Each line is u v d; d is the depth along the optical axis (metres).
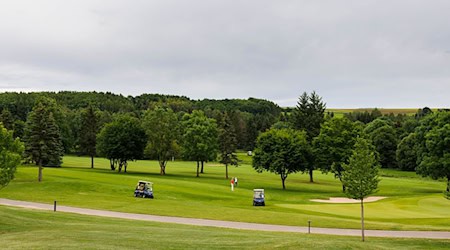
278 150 83.31
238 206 53.91
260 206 54.72
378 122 134.62
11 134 37.62
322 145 83.19
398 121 162.62
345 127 83.00
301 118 119.25
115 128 100.62
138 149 101.06
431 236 33.06
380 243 28.94
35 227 31.28
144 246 24.00
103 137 100.94
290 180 100.81
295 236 30.80
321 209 53.28
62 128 113.88
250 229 35.25
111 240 25.72
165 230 31.50
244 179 98.12
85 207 46.53
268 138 86.25
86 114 115.62
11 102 194.12
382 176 113.75
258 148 86.94
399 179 106.50
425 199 62.53
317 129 117.75
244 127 191.75
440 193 77.00
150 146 100.19
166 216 41.88
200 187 71.56
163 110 102.25
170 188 67.25
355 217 46.34
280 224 38.59
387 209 53.97
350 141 80.88
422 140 81.00
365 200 67.81
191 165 137.88
